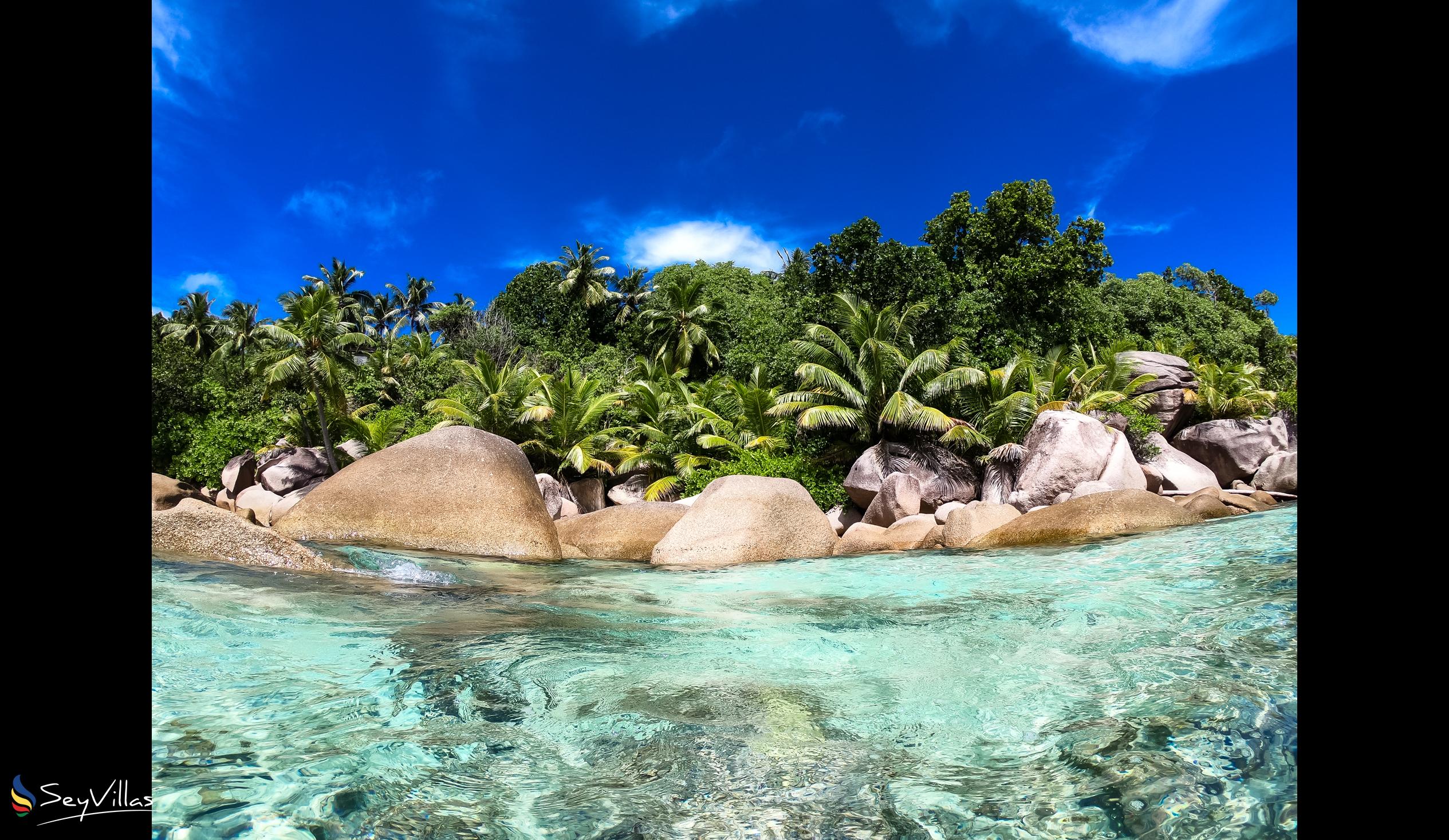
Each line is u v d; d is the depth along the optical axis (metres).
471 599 4.78
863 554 10.05
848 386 18.80
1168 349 28.91
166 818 1.75
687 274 46.78
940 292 24.75
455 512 8.20
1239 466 18.69
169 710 2.47
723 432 21.70
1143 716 2.43
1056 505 9.71
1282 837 1.65
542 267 46.97
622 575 6.95
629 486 22.98
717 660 3.35
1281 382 29.25
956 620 4.23
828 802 1.94
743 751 2.28
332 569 5.39
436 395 30.25
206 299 46.06
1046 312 27.48
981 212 29.72
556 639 3.67
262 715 2.47
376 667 3.06
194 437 22.12
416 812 1.85
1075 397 20.03
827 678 3.06
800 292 29.94
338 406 24.61
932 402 19.09
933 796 1.96
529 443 22.83
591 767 2.15
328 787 1.96
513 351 38.81
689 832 1.78
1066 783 2.00
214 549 5.31
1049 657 3.28
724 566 8.78
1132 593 4.60
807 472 18.95
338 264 53.00
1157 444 18.22
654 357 37.00
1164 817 1.78
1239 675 2.76
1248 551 5.94
